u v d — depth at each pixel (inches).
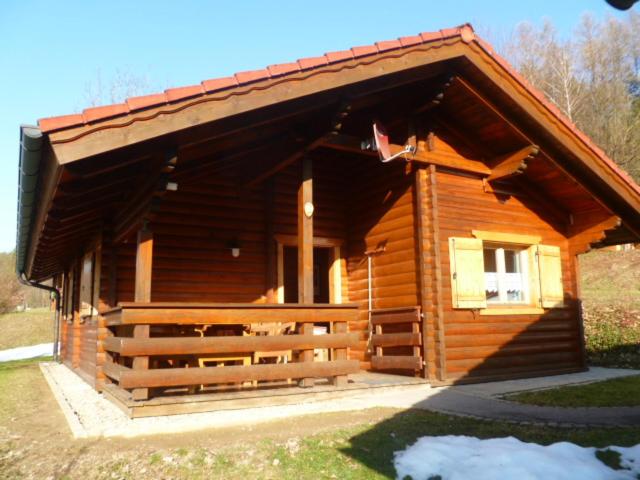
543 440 177.0
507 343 324.2
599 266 796.6
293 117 260.5
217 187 333.7
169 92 195.5
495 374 313.6
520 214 351.9
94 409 243.9
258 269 340.2
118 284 299.7
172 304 216.8
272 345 234.4
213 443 172.9
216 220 330.3
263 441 173.8
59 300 665.0
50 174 195.6
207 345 220.7
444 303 301.1
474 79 297.1
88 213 275.1
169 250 313.6
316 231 360.5
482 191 334.0
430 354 290.5
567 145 316.5
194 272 319.0
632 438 177.5
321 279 442.3
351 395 253.3
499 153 339.6
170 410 210.5
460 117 324.5
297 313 245.3
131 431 187.5
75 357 454.0
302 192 274.2
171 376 212.1
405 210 319.0
